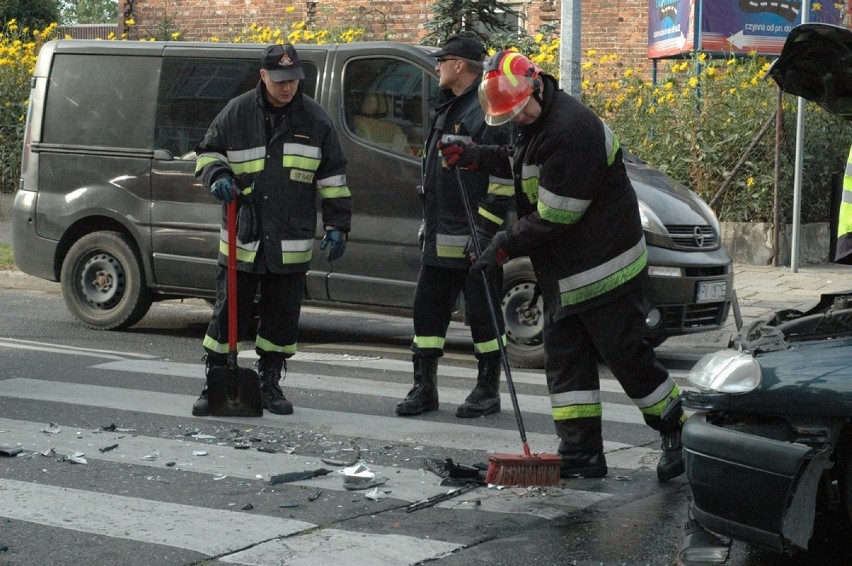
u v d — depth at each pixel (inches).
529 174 219.9
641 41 788.6
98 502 206.5
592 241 219.1
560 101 216.2
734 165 573.0
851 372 159.5
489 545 187.0
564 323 226.8
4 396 293.1
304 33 666.2
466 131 271.4
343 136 372.5
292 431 264.7
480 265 225.1
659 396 223.6
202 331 419.2
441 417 283.1
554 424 256.1
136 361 349.1
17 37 735.1
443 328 286.2
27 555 178.7
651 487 223.3
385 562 178.4
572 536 192.1
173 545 184.2
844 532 170.1
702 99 577.9
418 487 220.1
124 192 402.9
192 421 271.6
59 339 388.8
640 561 179.3
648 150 583.8
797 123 544.4
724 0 665.0
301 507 206.7
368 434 263.1
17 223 422.9
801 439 161.6
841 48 170.7
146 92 402.6
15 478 220.8
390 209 366.0
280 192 276.1
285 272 277.4
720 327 363.9
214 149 275.4
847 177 172.1
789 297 477.4
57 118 415.8
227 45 397.7
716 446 163.2
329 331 428.5
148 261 400.5
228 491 215.6
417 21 832.9
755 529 160.2
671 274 342.3
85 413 276.7
